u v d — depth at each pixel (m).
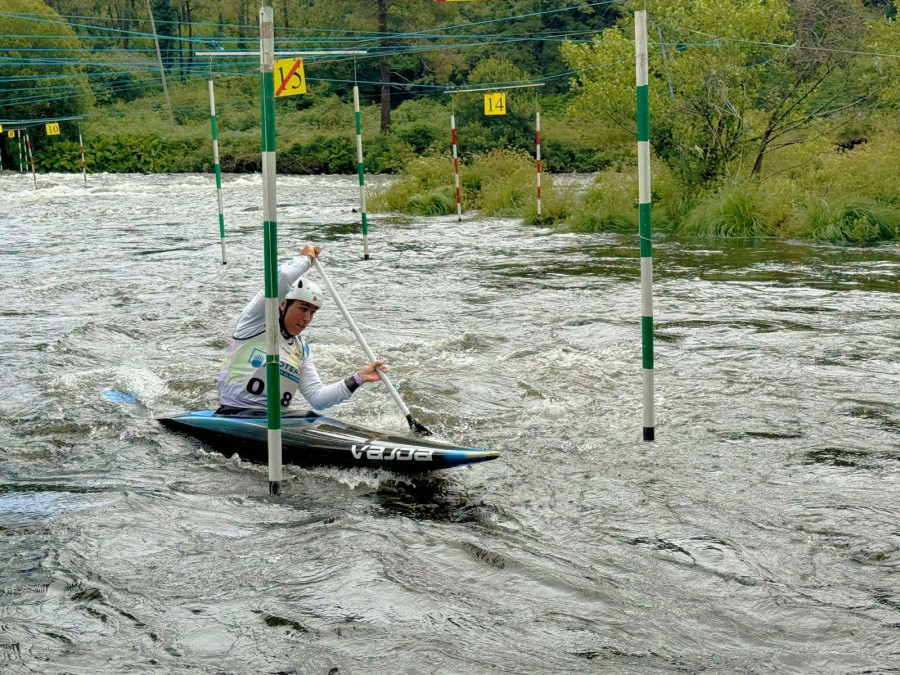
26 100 47.19
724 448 5.00
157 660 2.94
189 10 68.00
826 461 4.79
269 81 4.21
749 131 18.80
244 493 4.46
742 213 15.95
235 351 5.21
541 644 3.03
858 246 14.05
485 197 21.59
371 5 50.16
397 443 4.64
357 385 5.15
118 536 3.91
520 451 5.01
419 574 3.52
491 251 14.04
